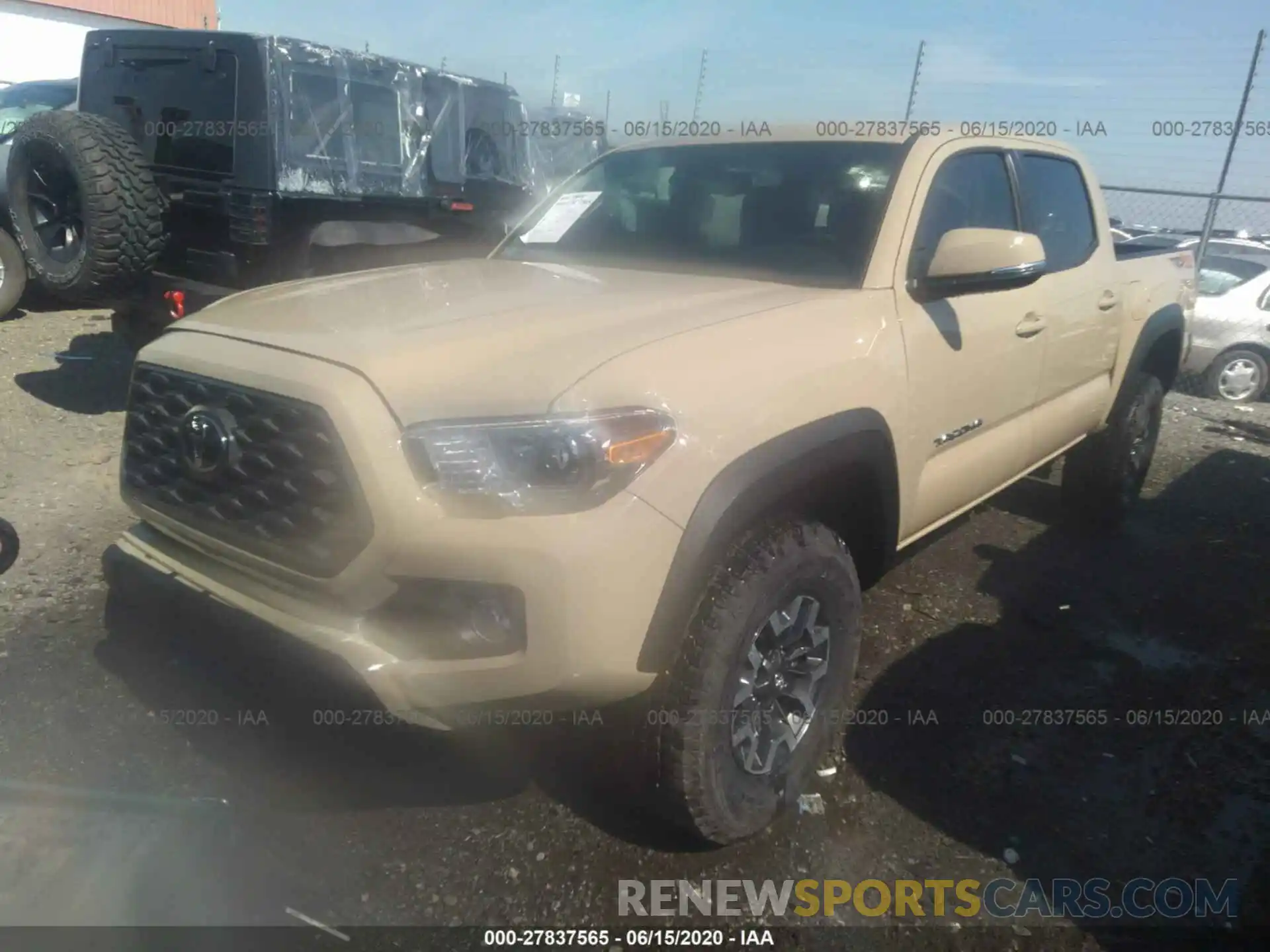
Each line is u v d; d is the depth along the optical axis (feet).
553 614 6.69
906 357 9.55
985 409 11.25
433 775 9.24
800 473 8.09
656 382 7.22
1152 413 16.21
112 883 7.66
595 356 7.33
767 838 8.69
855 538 9.91
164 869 7.84
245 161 16.46
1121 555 15.37
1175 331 16.44
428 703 7.04
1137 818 9.16
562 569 6.63
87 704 9.84
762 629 7.98
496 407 6.84
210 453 7.64
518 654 6.83
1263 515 17.61
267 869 7.95
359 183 17.98
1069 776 9.72
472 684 6.93
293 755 9.36
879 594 13.42
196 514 8.00
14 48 71.20
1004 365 11.40
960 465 11.08
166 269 17.85
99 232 16.25
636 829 8.66
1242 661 12.16
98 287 16.78
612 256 11.68
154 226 16.80
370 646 7.03
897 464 9.58
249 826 8.40
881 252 9.94
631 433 6.89
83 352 22.77
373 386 6.95
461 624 6.93
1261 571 14.97
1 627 11.12
